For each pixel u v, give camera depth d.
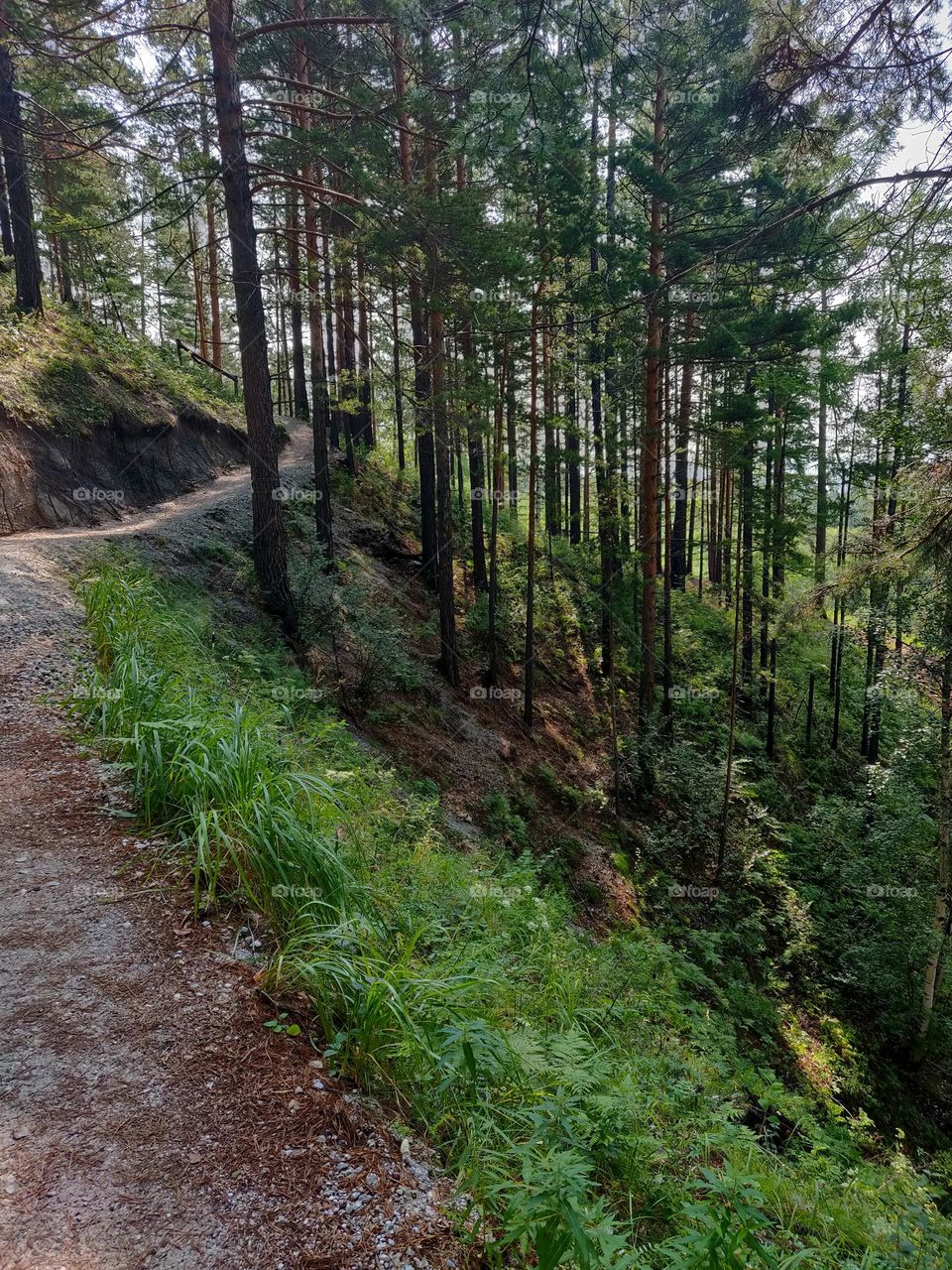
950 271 5.10
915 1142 9.63
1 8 10.10
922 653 10.69
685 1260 2.19
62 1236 1.98
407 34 8.23
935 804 12.66
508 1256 2.27
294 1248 2.06
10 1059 2.61
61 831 4.23
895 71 3.78
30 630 7.25
